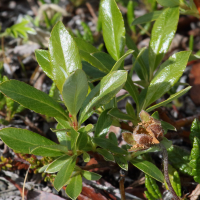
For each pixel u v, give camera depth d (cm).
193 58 54
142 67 53
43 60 50
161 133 47
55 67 48
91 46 52
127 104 51
